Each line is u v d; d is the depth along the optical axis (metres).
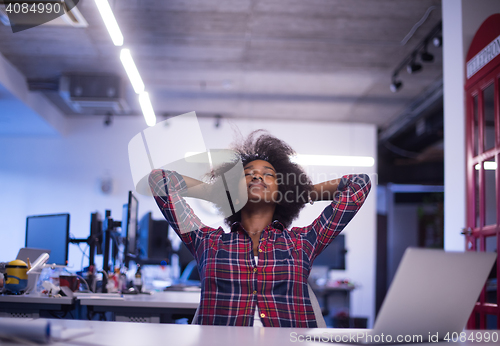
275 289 1.32
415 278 0.86
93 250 2.97
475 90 2.87
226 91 6.38
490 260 0.94
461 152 3.04
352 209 1.44
